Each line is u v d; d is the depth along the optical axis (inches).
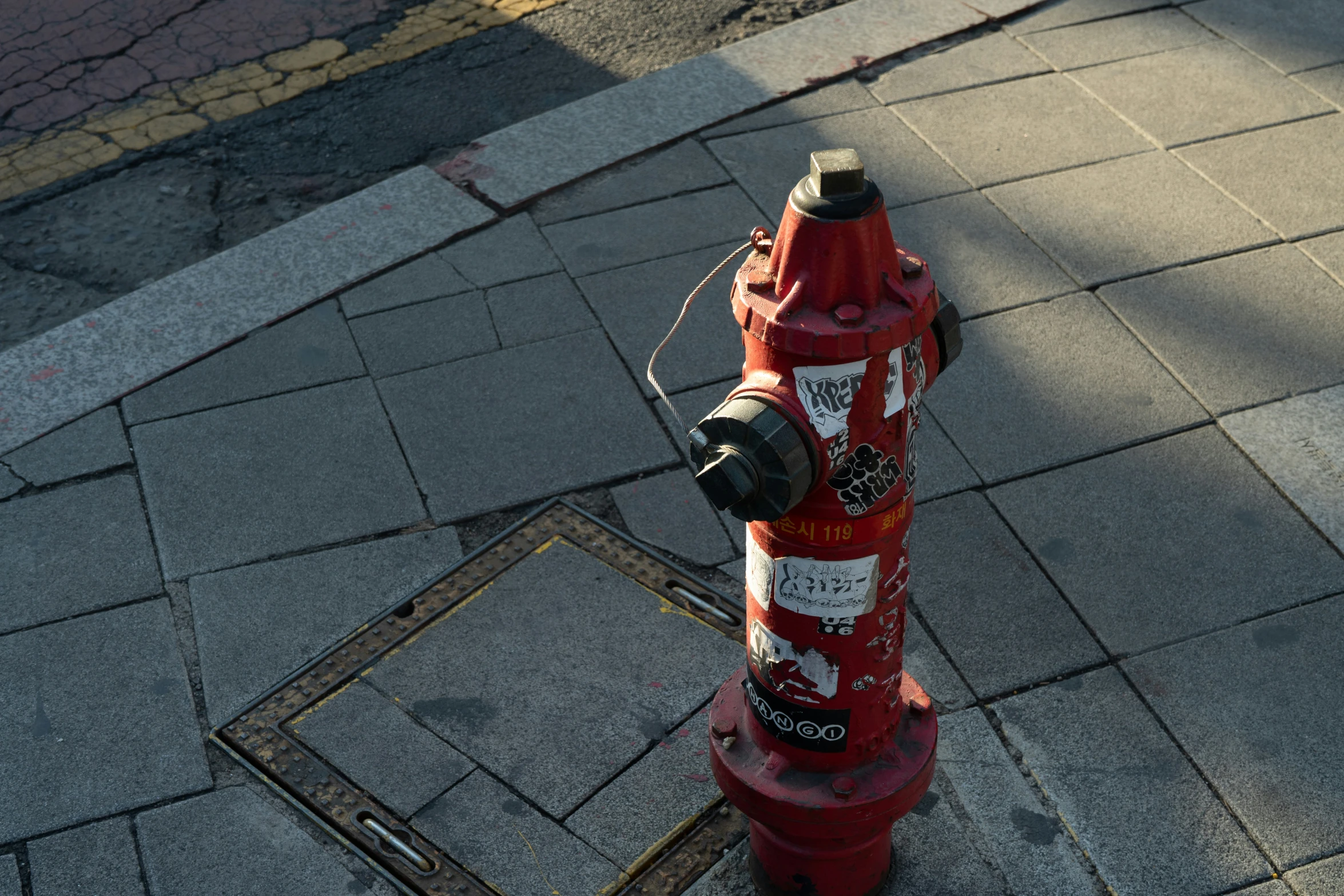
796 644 95.0
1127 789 123.1
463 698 135.3
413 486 161.5
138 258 208.4
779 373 83.6
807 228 78.9
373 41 267.4
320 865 119.6
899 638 97.5
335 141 235.6
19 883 118.5
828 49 248.5
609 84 247.6
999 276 190.9
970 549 149.3
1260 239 196.4
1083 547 149.0
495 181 215.9
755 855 114.4
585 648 140.5
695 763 127.6
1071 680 134.0
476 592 147.6
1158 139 220.4
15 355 184.2
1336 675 133.3
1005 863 117.3
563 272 196.9
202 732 132.8
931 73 241.6
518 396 174.6
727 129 227.9
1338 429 163.0
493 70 254.7
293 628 143.6
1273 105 228.5
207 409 174.1
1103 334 179.9
